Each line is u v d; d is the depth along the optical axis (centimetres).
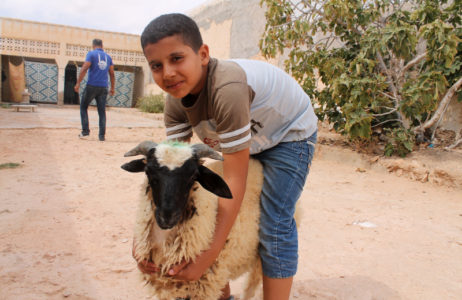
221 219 224
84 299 299
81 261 359
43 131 1129
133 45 2534
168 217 201
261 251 255
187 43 200
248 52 1563
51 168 696
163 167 206
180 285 233
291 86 255
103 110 1012
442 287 340
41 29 2297
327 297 318
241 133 215
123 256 373
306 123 259
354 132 766
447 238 450
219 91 212
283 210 250
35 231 417
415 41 722
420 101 724
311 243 427
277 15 860
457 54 798
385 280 350
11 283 313
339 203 573
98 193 568
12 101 2423
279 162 252
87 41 2416
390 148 797
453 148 795
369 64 752
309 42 906
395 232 465
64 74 2403
